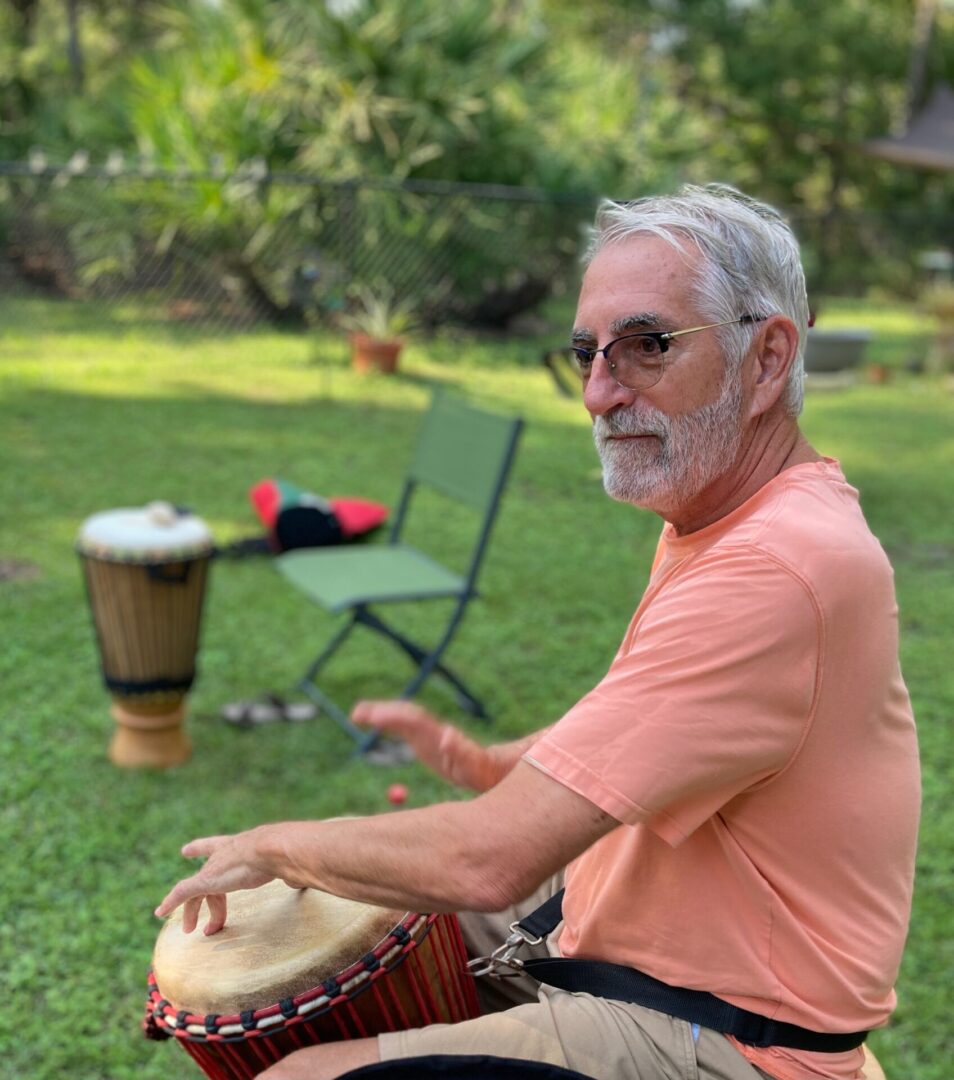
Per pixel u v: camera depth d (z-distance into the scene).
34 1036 2.72
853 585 1.49
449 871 1.48
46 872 3.34
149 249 13.83
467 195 12.89
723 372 1.60
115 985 2.91
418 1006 1.80
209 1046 1.72
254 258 13.12
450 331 14.14
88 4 24.45
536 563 6.37
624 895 1.64
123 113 13.99
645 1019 1.60
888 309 20.84
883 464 9.28
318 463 8.28
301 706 4.45
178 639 3.86
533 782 1.48
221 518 6.84
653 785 1.44
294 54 13.47
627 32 25.41
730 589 1.48
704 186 1.74
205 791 3.82
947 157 21.02
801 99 25.19
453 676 4.42
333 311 12.91
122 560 3.67
